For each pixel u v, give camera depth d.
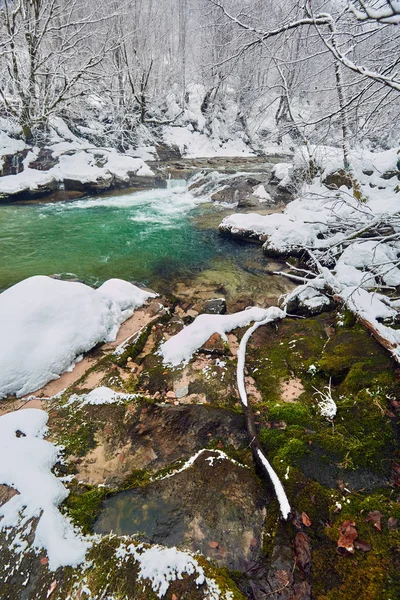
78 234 9.19
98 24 15.57
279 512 2.07
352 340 3.85
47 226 9.68
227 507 2.12
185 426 2.81
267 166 17.98
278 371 3.67
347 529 1.94
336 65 6.10
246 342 4.02
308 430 2.74
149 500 2.18
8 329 3.62
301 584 1.74
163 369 3.66
